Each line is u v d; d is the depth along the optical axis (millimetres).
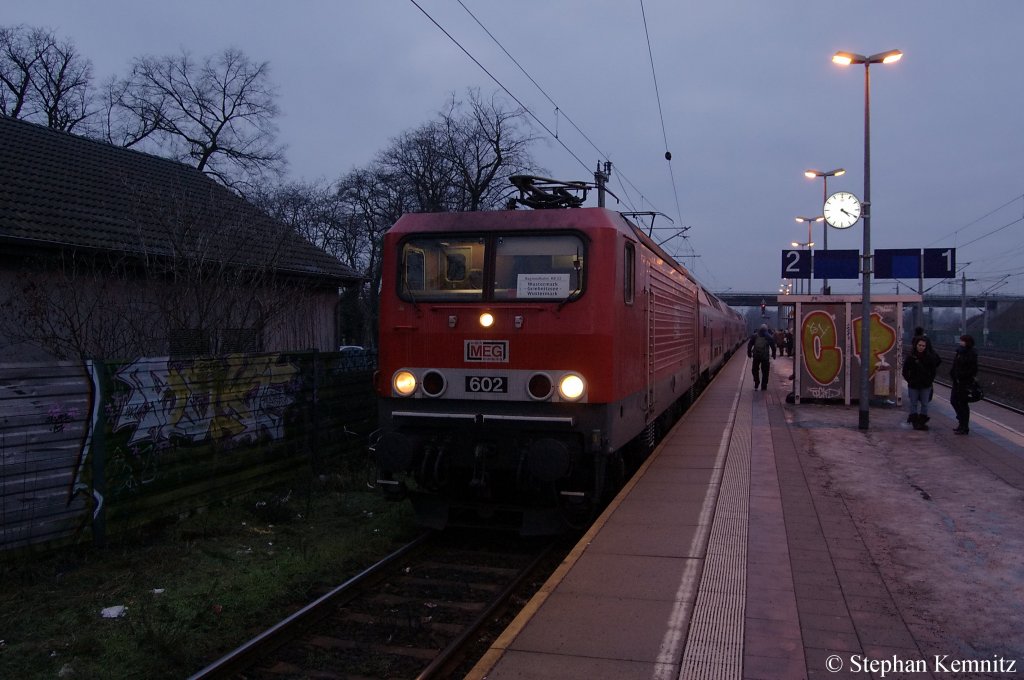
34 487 6355
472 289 7305
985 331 71688
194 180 18594
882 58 13594
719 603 5145
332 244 43094
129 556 6777
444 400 7301
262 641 4969
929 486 8703
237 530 7734
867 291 13234
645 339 8898
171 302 11117
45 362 6473
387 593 6172
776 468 9719
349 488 9805
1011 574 5758
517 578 6328
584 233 7035
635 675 4105
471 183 38125
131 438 7246
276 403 9492
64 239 11594
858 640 4555
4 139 15172
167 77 34438
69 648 4945
